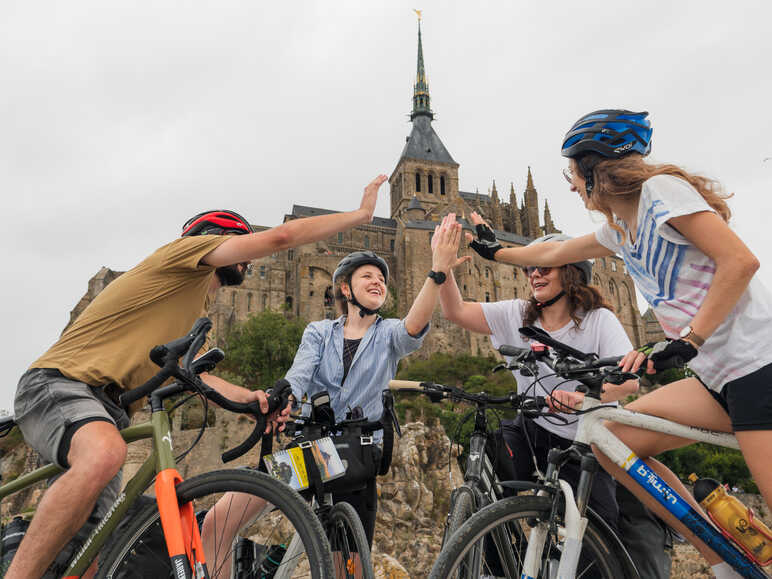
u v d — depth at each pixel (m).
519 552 2.84
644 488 2.83
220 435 32.72
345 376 4.32
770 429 2.62
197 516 2.93
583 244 3.95
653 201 2.85
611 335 4.22
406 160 118.69
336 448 3.30
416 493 34.84
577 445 2.86
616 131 3.02
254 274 100.69
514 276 96.62
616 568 2.78
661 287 2.98
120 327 3.23
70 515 2.67
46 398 2.98
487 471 3.46
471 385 70.06
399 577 9.94
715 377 2.79
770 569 2.74
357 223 3.18
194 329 2.85
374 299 4.48
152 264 3.32
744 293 2.80
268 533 2.73
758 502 46.84
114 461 2.76
